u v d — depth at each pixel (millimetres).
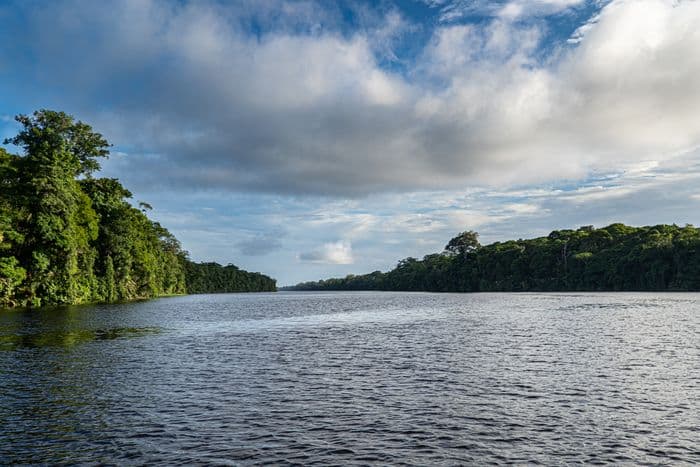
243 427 13977
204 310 72625
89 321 47469
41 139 73875
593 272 148250
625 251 143125
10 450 12188
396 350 29094
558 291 159875
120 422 14430
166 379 20438
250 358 26141
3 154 70562
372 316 60125
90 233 83812
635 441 12805
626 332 36375
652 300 83812
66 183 71312
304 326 46531
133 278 116375
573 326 41500
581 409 15719
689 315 51438
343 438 13055
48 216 67750
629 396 17391
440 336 36219
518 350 28250
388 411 15570
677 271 128125
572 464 11336
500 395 17594
